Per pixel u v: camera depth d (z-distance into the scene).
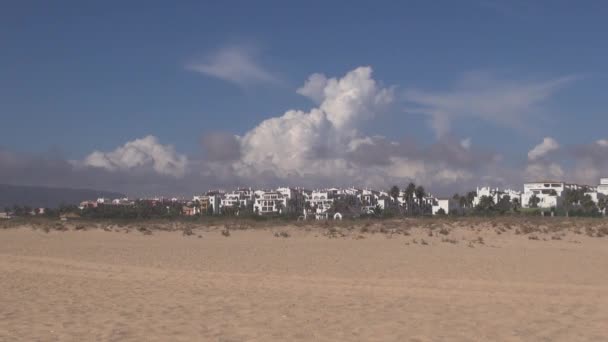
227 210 141.00
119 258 30.30
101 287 19.48
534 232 45.47
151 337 11.61
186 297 17.27
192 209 190.75
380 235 46.34
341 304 15.97
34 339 11.36
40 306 15.59
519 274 23.44
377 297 17.31
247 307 15.44
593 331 12.37
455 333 12.13
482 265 26.78
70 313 14.46
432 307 15.48
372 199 187.62
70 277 22.20
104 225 58.38
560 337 11.78
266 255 32.38
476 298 17.11
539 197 146.00
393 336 11.81
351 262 28.36
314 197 186.62
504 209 106.62
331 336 11.80
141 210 110.50
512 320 13.61
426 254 32.59
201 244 40.94
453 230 47.75
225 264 27.48
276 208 176.50
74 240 43.97
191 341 11.28
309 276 22.61
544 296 17.45
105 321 13.34
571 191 132.00
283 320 13.55
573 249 35.91
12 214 133.50
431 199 185.62
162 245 39.84
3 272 23.77
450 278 22.12
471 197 145.62
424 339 11.55
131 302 16.28
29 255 31.78
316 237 47.06
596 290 18.70
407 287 19.44
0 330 12.23
